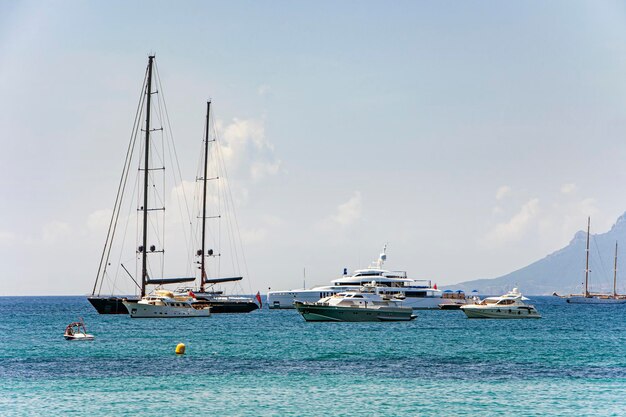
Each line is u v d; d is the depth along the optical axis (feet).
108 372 233.55
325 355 283.38
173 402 187.21
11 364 252.01
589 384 214.48
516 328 459.32
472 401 189.78
